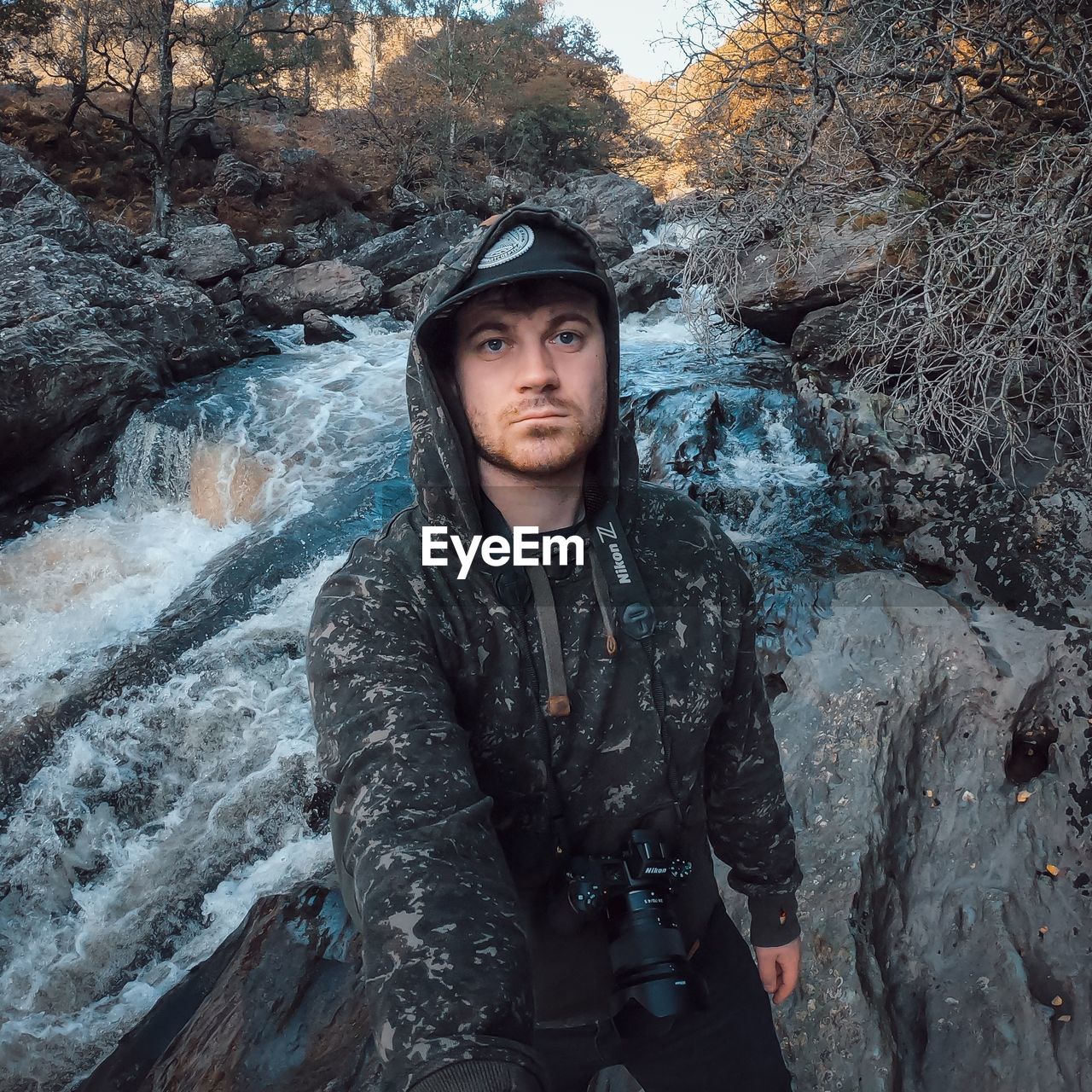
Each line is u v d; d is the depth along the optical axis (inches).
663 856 39.8
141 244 565.6
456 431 36.4
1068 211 183.9
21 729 188.4
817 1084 82.0
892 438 191.3
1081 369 177.2
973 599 129.2
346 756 32.7
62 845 171.0
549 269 35.0
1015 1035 83.0
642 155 1015.0
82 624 236.8
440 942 27.5
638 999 36.9
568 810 39.4
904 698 112.7
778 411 230.8
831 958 88.1
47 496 319.9
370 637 34.8
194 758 185.3
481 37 1086.4
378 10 1062.4
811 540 170.1
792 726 113.9
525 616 37.7
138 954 152.9
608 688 38.3
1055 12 227.8
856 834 99.5
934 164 246.5
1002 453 177.5
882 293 223.8
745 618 44.1
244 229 717.3
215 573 232.2
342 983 98.0
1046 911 92.3
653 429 229.8
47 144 745.6
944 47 220.2
